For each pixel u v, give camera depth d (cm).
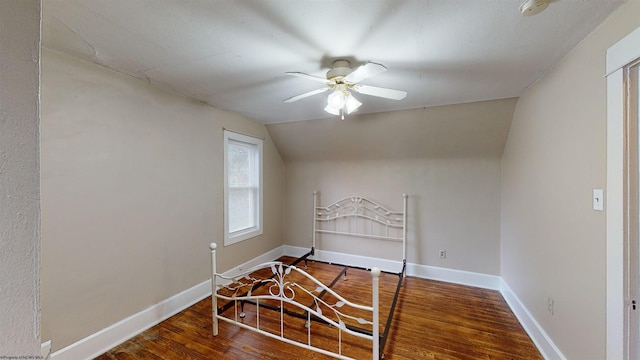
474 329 230
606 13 130
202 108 285
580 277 157
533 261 221
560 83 180
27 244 40
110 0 122
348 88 193
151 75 213
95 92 193
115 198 207
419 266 357
